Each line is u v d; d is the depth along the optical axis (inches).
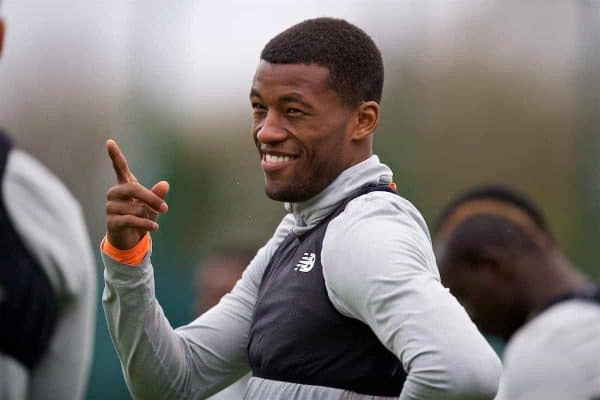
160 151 1758.1
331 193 429.4
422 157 2033.7
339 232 406.0
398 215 410.0
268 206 1867.6
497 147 2140.7
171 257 1469.0
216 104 1888.5
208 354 469.7
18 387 487.8
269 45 435.8
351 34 436.5
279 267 440.8
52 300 496.1
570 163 1964.8
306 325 413.7
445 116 2106.3
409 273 385.4
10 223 487.5
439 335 371.6
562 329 563.5
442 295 383.6
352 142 435.5
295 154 424.5
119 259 432.8
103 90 1733.5
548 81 2162.9
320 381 412.5
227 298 482.3
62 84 1720.0
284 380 419.8
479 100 2149.4
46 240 494.3
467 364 366.9
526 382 565.0
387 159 1977.1
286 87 422.3
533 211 624.4
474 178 2102.6
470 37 2158.0
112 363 1114.7
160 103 1766.7
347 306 401.7
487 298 603.2
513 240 606.2
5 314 483.2
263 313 432.1
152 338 446.3
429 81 2060.8
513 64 2171.5
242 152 1904.5
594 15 1929.1
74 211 516.7
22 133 1707.7
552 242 619.8
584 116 1939.0
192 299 1314.0
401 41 2030.0
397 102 1999.3
